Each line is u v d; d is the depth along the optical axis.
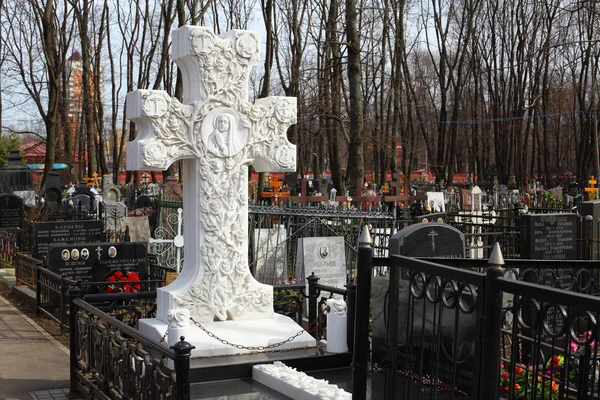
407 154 49.69
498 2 49.41
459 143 69.19
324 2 33.47
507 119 48.06
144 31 46.47
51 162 32.38
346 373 8.33
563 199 35.09
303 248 13.31
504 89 51.19
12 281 16.05
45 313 12.60
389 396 5.57
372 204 24.00
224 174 9.15
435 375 4.79
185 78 9.26
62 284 11.49
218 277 9.10
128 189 36.16
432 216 16.84
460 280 4.48
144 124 8.91
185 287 8.95
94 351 7.82
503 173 50.75
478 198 30.62
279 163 9.52
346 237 15.77
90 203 29.00
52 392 8.36
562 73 48.28
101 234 15.80
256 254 15.26
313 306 9.93
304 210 15.53
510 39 48.94
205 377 7.93
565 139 70.81
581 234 15.03
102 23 44.84
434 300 4.87
